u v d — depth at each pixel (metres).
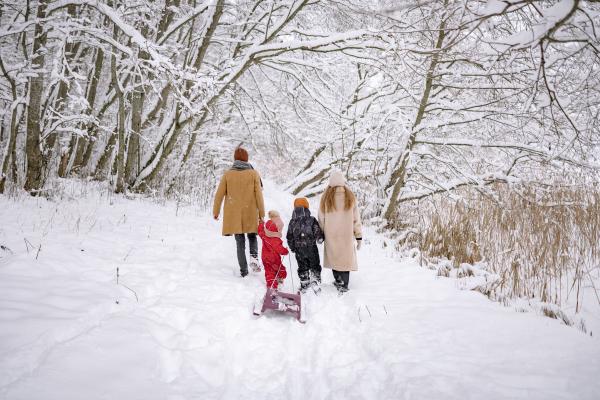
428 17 4.65
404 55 5.61
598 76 2.96
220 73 7.06
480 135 7.54
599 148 4.86
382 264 4.93
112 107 10.78
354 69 9.79
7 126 8.38
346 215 3.91
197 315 3.02
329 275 4.58
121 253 4.24
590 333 2.92
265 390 2.32
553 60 2.76
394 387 2.24
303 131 11.41
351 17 7.57
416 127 6.72
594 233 4.87
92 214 5.71
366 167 9.34
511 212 6.17
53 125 6.36
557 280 4.12
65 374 2.00
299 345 2.88
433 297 3.69
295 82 9.62
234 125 14.34
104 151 9.40
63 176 8.50
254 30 9.02
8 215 4.86
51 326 2.39
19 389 1.82
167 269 3.97
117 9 6.70
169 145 7.80
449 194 6.92
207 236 5.64
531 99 2.92
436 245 5.44
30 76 5.78
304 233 3.88
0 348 2.10
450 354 2.54
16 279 3.04
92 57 9.34
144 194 8.04
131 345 2.36
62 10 7.06
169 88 7.95
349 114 9.59
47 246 3.91
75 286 3.10
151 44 5.47
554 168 6.52
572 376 2.24
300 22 8.65
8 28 5.60
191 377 2.25
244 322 3.13
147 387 2.05
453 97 7.25
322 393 2.29
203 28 7.57
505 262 4.55
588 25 2.29
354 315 3.33
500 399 2.04
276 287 3.82
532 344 2.65
